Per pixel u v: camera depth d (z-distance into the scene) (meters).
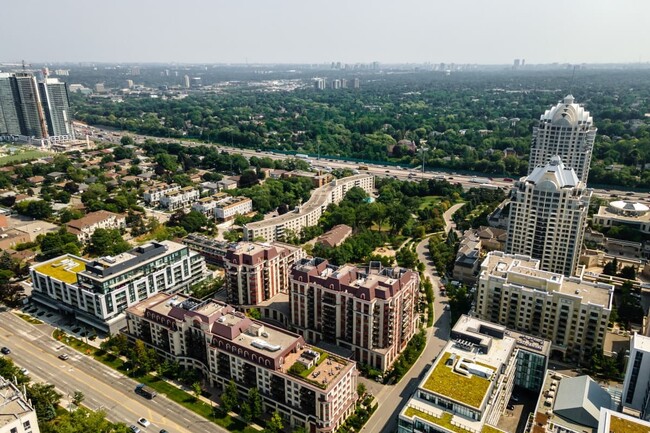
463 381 193.50
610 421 160.00
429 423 177.75
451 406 183.88
